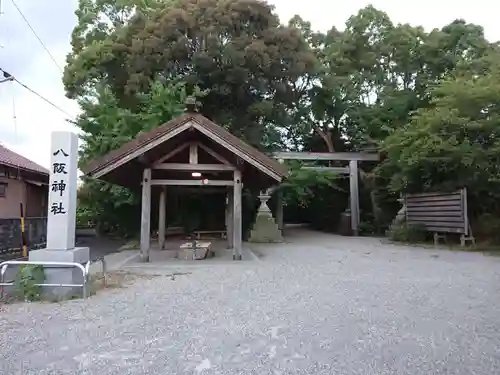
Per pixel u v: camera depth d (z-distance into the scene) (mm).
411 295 6969
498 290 7410
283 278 8727
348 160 24469
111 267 10281
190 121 10273
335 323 5270
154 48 19500
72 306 6207
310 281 8352
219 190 17141
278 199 23250
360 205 26953
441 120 15375
